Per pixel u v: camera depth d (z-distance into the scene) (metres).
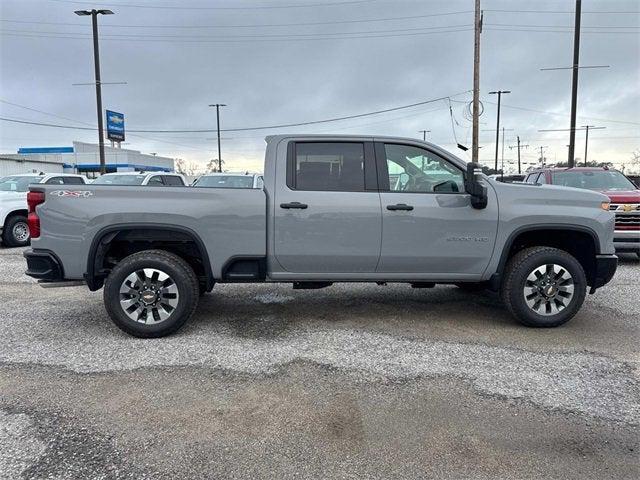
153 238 4.89
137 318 4.82
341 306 6.07
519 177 12.05
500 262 5.10
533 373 4.02
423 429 3.17
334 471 2.72
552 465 2.78
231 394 3.65
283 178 4.94
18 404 3.48
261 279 5.02
